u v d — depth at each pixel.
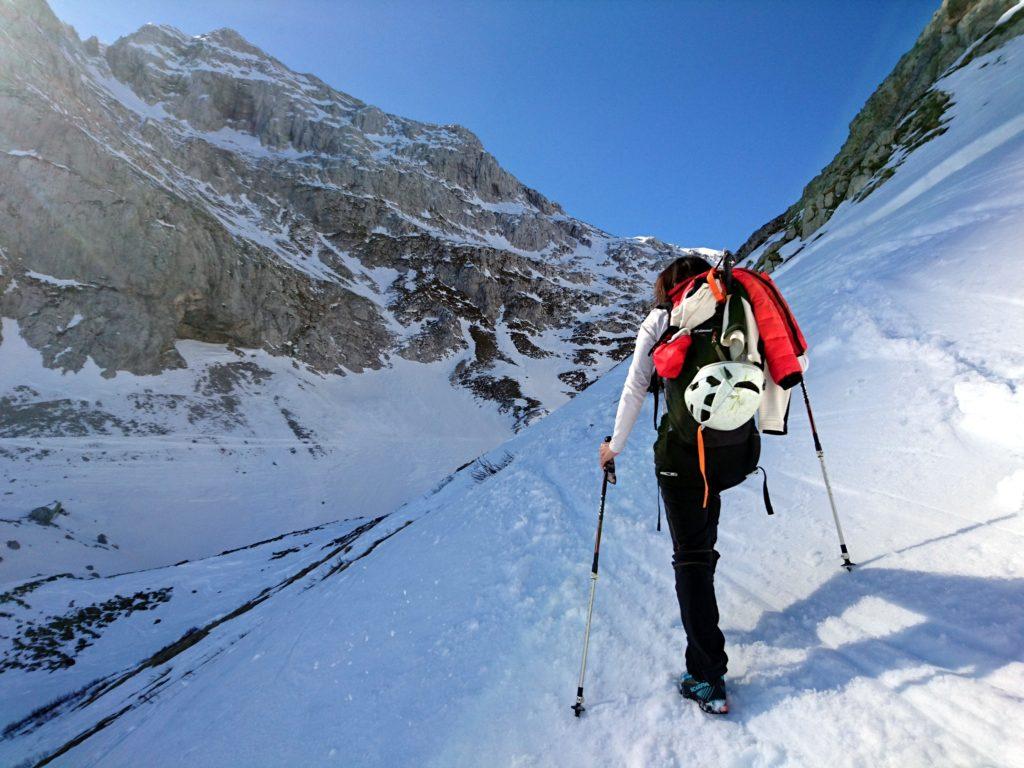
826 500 2.97
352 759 2.32
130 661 19.53
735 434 1.80
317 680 3.27
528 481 5.58
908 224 8.10
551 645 2.53
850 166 18.52
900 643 1.85
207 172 121.50
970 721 1.48
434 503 11.12
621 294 158.62
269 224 121.31
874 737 1.52
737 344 1.83
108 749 5.02
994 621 1.79
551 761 1.87
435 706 2.41
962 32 17.81
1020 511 2.27
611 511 3.92
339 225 135.50
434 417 91.50
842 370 4.55
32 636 21.78
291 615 5.61
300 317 95.06
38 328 61.44
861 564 2.36
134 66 145.38
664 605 2.58
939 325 4.24
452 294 130.25
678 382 1.89
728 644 2.15
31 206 67.06
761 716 1.74
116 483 48.56
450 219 161.00
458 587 3.56
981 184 7.34
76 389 58.56
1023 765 1.31
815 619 2.13
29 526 38.16
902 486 2.80
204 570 27.22
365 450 73.50
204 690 4.61
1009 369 3.17
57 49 92.19
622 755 1.78
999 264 4.64
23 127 71.00
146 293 71.44
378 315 112.75
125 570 38.25
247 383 76.56
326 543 27.80
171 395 65.31
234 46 177.75
